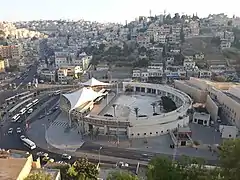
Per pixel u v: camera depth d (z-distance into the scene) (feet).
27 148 344.69
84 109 446.60
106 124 377.71
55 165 257.55
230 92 479.41
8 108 508.53
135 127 369.71
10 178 183.32
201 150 334.44
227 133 371.76
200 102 523.70
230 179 166.40
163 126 382.83
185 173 176.35
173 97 553.64
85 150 338.13
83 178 230.48
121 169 291.38
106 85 613.52
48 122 437.17
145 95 609.01
